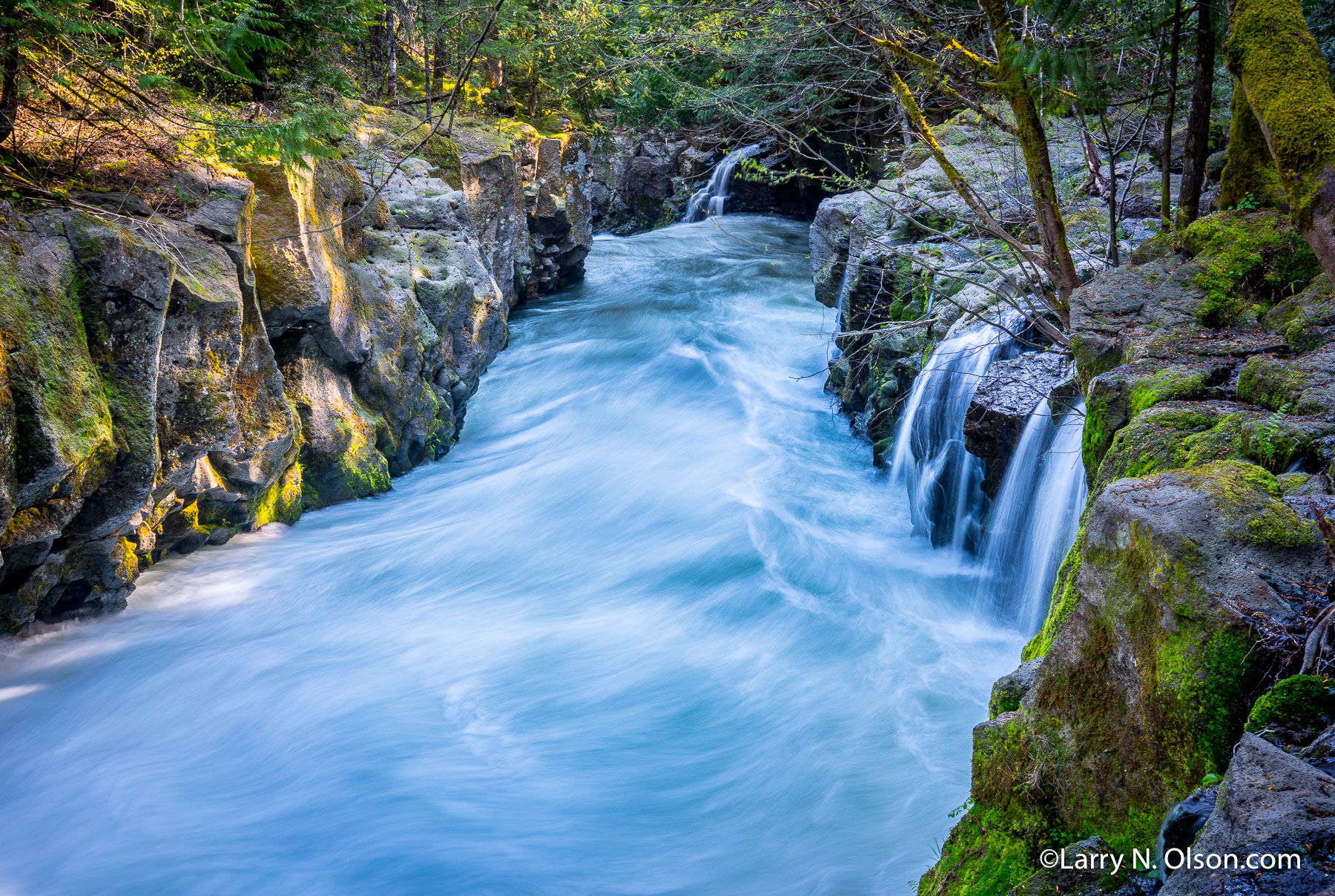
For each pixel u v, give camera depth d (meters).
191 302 6.43
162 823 4.92
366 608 7.31
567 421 11.85
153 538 7.18
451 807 4.96
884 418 9.68
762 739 5.50
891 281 9.54
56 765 5.37
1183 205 5.52
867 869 4.39
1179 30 5.12
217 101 8.49
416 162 12.68
